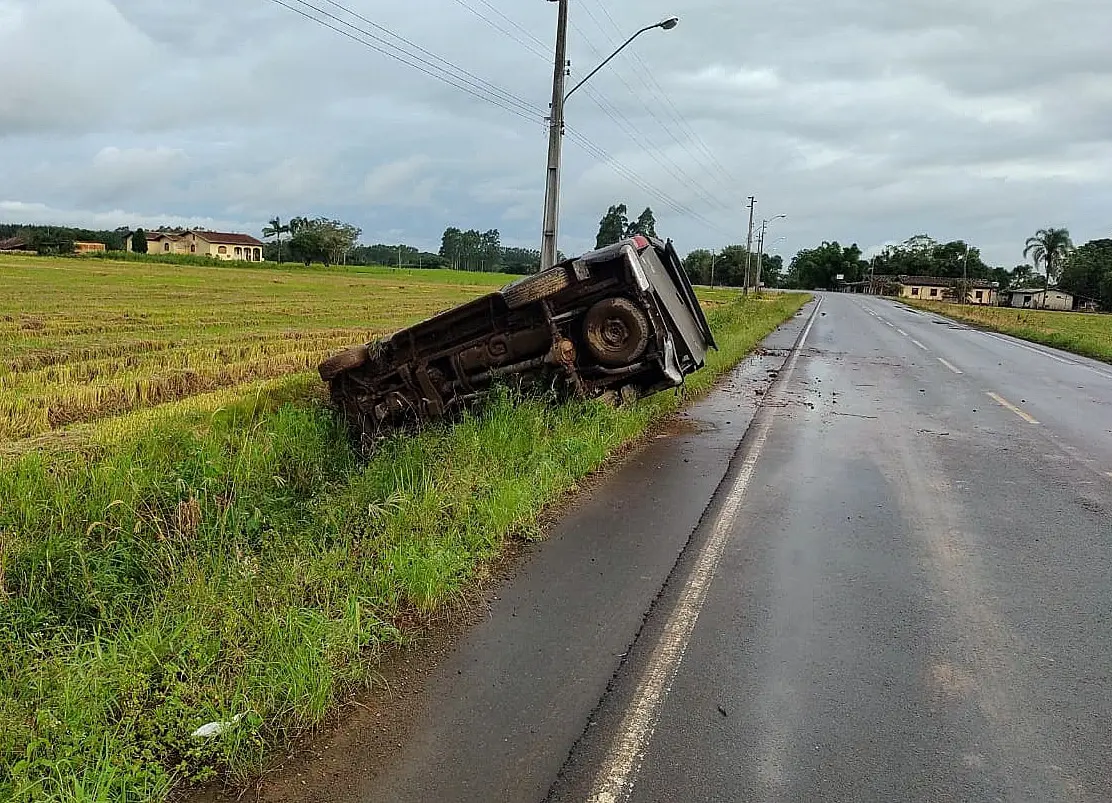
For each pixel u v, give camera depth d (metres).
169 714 3.33
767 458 8.49
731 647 4.14
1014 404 12.62
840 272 153.25
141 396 11.59
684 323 10.83
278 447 8.00
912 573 5.21
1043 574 5.22
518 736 3.34
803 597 4.79
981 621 4.49
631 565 5.29
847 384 14.99
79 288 41.66
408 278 88.38
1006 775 3.12
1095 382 16.05
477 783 3.04
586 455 7.77
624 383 9.64
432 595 4.54
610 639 4.22
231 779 3.07
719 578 5.07
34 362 14.93
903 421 10.91
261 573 4.72
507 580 5.00
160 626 4.04
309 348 18.41
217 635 3.94
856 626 4.41
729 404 12.30
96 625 4.50
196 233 132.88
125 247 132.25
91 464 6.72
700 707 3.57
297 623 3.91
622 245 9.26
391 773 3.09
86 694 3.41
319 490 7.04
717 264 136.50
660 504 6.70
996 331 34.19
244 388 11.89
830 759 3.21
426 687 3.72
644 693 3.68
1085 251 112.06
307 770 3.12
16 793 2.80
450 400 9.43
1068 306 104.81
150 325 23.83
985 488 7.37
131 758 3.10
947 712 3.56
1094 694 3.73
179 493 6.32
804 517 6.39
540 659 3.99
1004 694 3.71
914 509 6.66
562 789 3.01
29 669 3.70
